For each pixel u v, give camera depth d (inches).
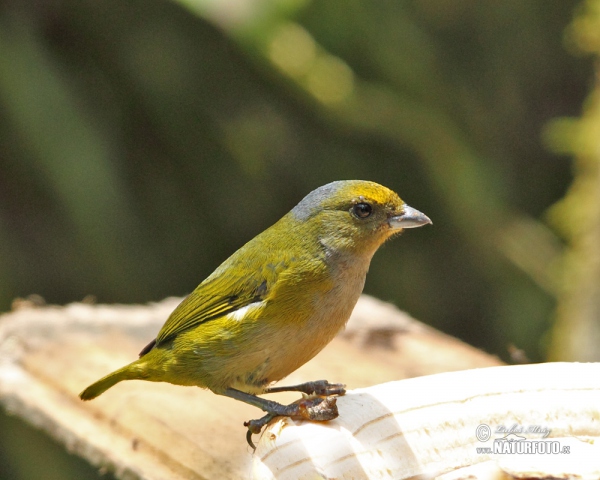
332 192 256.2
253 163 559.5
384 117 561.9
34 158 491.5
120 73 540.1
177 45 544.7
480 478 194.2
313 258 248.1
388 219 255.4
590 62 645.9
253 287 246.7
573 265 467.8
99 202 495.2
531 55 655.1
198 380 251.4
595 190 466.9
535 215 654.5
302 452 190.1
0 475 382.9
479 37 645.9
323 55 534.9
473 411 206.8
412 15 611.2
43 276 513.3
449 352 346.0
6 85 488.1
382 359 338.3
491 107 649.0
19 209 512.4
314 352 252.4
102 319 374.9
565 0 646.5
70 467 370.6
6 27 502.9
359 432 199.0
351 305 255.8
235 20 510.9
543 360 534.9
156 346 263.1
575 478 193.8
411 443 200.2
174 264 557.0
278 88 558.6
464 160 583.2
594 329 443.8
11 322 366.6
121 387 314.2
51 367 330.0
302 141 576.1
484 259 601.3
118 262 512.4
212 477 251.9
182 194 562.3
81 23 529.7
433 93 598.9
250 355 244.4
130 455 274.1
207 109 555.2
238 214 570.3
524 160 660.7
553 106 661.3
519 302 593.3
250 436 241.3
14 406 313.4
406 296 605.0
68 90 507.2
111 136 531.8
